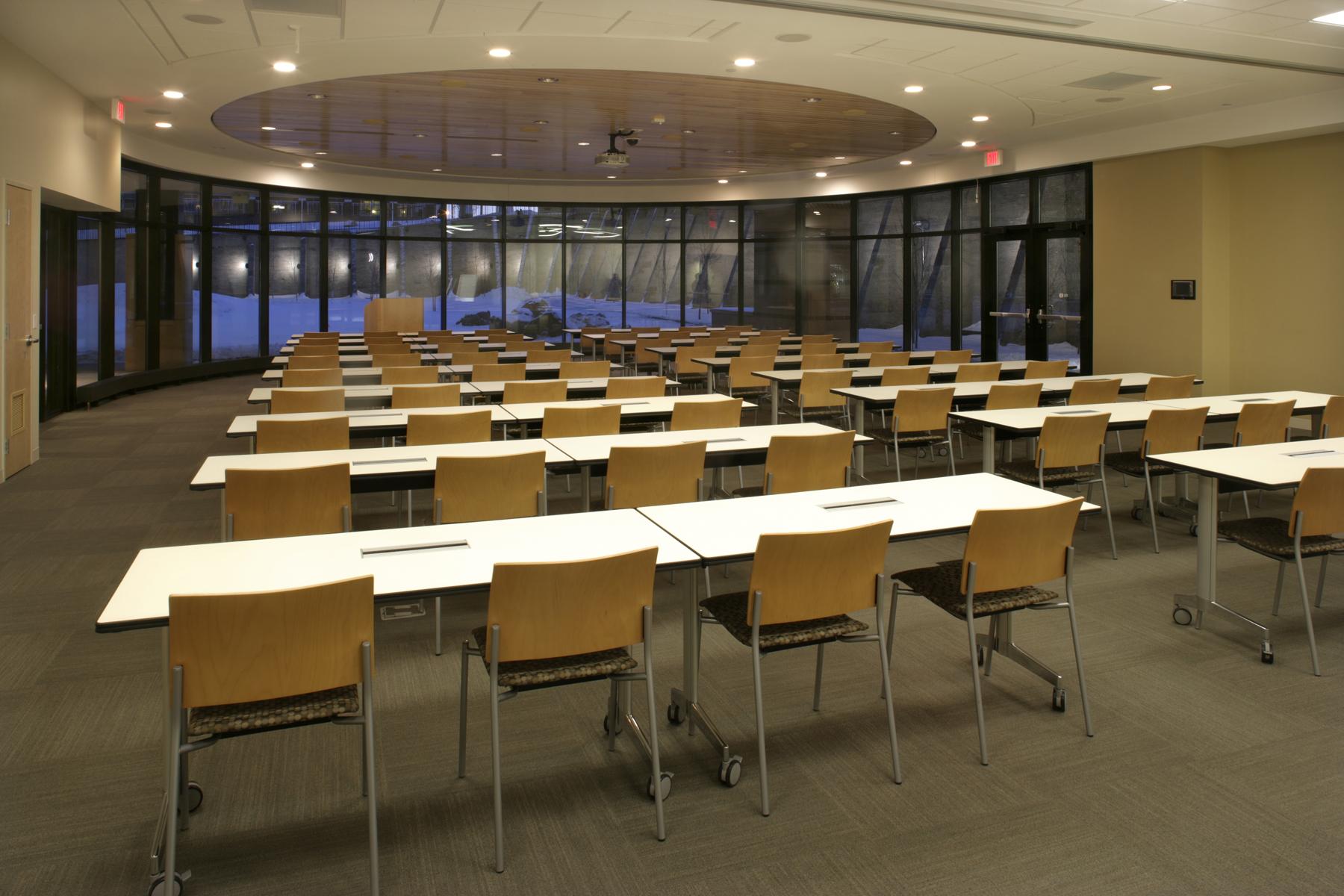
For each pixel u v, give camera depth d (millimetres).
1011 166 13445
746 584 5102
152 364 14039
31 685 3779
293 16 7070
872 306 16875
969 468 8055
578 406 5797
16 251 7902
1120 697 3672
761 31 7410
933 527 3232
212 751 3244
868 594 3090
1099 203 12328
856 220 16938
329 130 12367
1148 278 11703
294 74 8977
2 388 7586
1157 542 5676
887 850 2674
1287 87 9367
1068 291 13320
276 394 6180
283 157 14867
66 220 11219
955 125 11695
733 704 3645
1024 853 2652
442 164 15609
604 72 9000
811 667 3996
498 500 4227
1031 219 13664
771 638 2986
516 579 2605
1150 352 11734
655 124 11852
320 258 17266
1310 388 10430
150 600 2488
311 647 2412
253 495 3871
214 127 12125
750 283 18328
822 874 2566
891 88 9508
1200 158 10977
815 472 4816
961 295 15297
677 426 5715
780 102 10398
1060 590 4945
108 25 7273
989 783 3043
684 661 3451
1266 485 3893
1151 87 9359
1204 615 4461
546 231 18766
